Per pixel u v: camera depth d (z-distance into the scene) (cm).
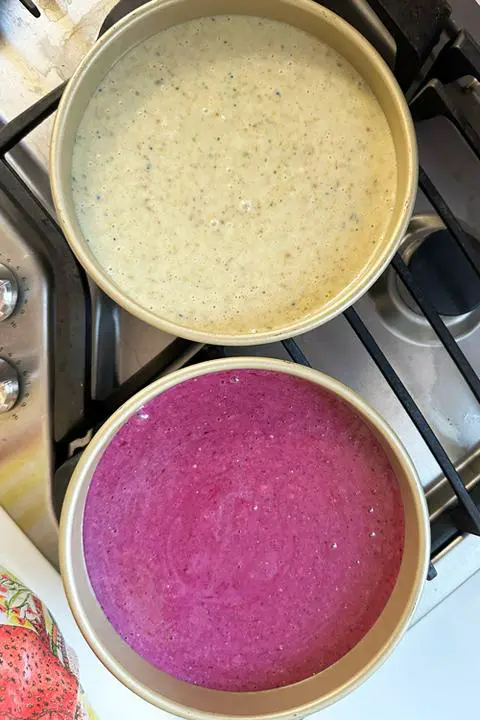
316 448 54
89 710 62
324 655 52
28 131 59
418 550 48
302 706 47
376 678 66
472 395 67
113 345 67
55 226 61
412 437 67
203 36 52
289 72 53
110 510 52
